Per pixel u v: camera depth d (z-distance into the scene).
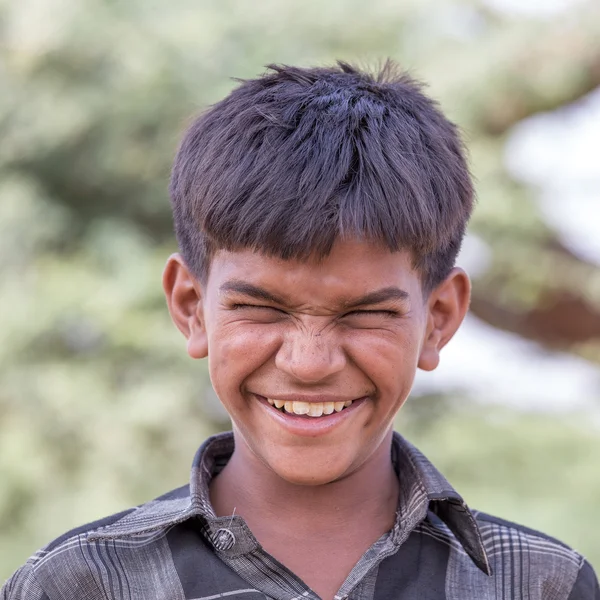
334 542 4.30
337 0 14.69
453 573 4.26
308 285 3.78
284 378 3.96
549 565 4.46
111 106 14.41
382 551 4.18
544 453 16.20
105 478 14.21
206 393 14.98
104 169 14.94
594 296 15.34
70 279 14.45
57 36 14.07
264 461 4.19
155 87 14.34
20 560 13.87
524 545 4.48
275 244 3.76
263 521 4.35
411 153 4.16
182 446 14.52
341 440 4.04
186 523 4.30
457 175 4.42
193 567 4.12
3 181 14.64
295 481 4.04
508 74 14.44
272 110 4.24
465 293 4.54
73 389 14.18
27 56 14.18
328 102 4.29
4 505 14.11
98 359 14.73
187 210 4.29
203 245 4.14
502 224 14.84
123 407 14.34
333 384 3.95
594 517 15.30
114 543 4.29
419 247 4.02
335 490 4.32
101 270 14.88
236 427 4.38
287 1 14.75
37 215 14.46
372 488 4.39
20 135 14.38
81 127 14.46
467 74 14.38
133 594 4.14
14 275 14.36
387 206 3.89
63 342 14.84
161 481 14.48
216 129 4.32
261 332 3.95
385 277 3.88
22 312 14.09
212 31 14.44
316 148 4.03
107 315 14.30
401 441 4.63
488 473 15.98
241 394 4.08
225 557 4.14
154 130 14.70
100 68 14.46
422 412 16.12
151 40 14.37
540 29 14.43
